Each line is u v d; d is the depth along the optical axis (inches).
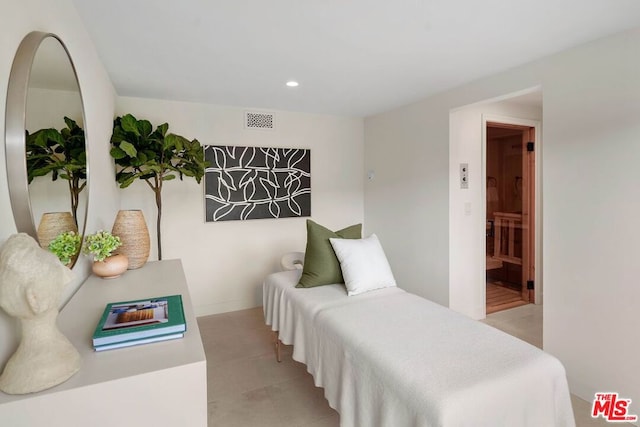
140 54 92.0
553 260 94.0
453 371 52.6
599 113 83.3
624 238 79.4
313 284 94.0
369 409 57.1
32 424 30.4
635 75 76.9
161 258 130.1
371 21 75.5
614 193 80.9
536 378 52.6
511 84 104.4
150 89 122.7
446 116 128.3
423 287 141.4
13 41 40.8
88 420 32.1
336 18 74.2
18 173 39.4
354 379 61.5
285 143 159.5
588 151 85.6
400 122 152.0
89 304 53.9
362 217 178.5
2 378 31.3
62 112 54.3
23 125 39.9
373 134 170.1
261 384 93.9
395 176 155.8
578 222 88.0
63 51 56.0
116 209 117.1
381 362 56.3
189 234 142.4
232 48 89.3
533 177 153.2
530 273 156.3
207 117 143.6
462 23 76.6
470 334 64.9
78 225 60.9
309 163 165.2
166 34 80.8
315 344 75.9
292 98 137.3
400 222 153.2
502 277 172.1
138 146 113.3
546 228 95.3
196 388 36.0
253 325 135.6
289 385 93.4
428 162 137.3
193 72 106.7
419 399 48.0
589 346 86.6
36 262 31.4
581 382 88.5
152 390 34.3
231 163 148.2
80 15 71.2
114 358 36.9
